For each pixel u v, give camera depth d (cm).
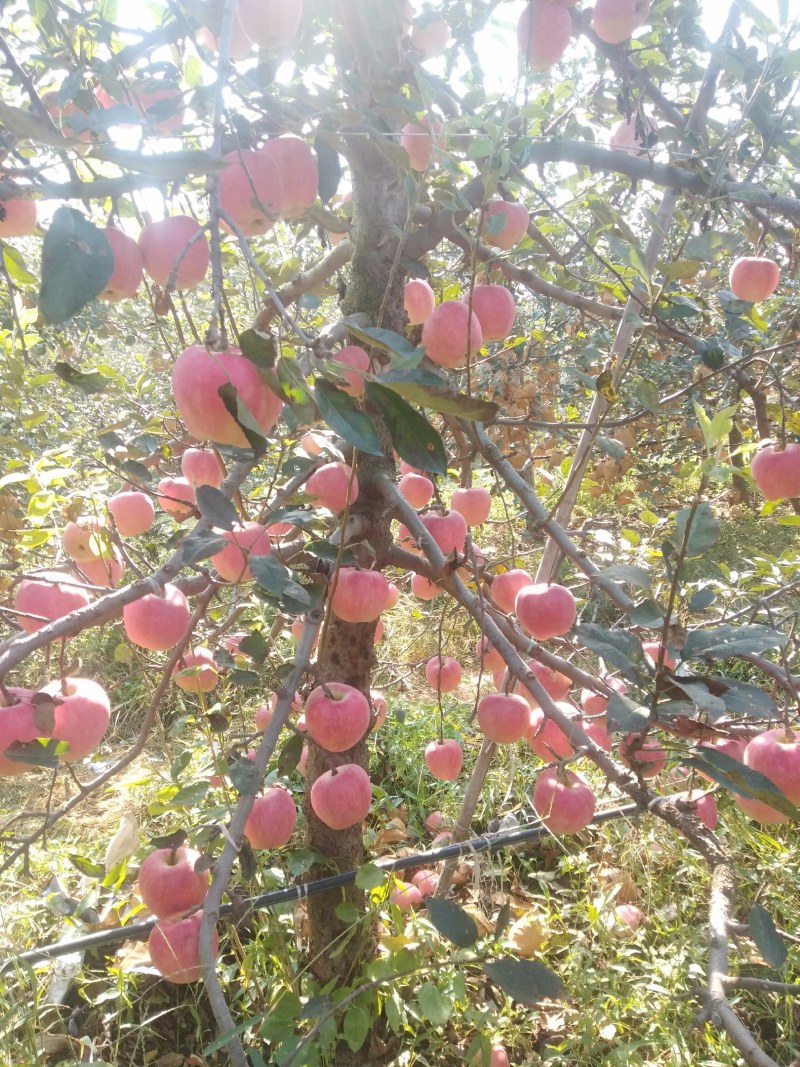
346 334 154
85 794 153
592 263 300
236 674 140
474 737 379
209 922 124
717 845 122
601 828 302
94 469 223
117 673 411
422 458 82
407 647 438
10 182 93
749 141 191
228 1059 226
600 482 289
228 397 80
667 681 110
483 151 124
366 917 192
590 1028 212
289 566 175
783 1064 221
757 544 500
